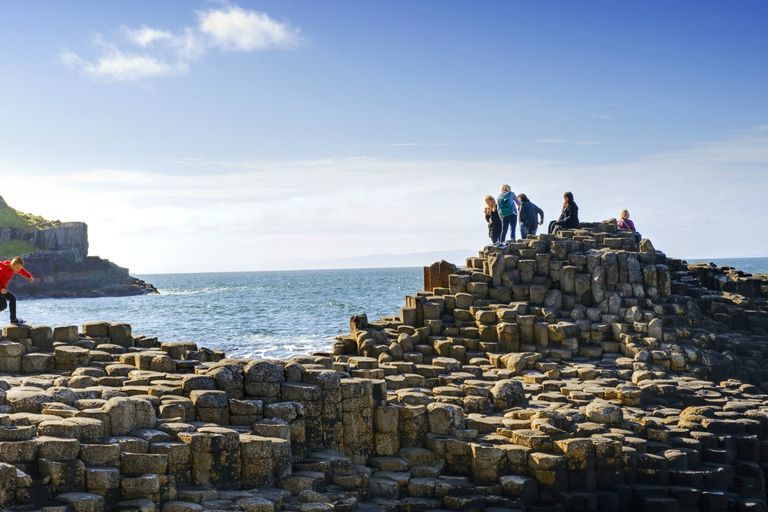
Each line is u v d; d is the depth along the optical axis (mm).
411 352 26750
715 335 27438
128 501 12289
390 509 15516
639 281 29547
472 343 27250
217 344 49438
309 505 13555
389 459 17406
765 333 29562
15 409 14531
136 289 189875
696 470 17875
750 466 18578
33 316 94000
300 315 77750
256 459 14109
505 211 34156
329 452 16516
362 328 28500
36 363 20438
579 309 28469
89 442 12977
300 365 17250
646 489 17078
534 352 26812
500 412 20172
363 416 17500
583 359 26516
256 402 15734
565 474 16875
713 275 33562
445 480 16828
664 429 19031
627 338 27016
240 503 12773
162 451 13297
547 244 31328
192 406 15523
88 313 97875
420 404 18875
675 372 26047
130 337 23859
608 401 21484
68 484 11938
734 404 21375
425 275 32812
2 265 22641
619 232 34562
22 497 11398
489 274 30609
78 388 16922
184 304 113438
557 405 20500
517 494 16422
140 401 14258
